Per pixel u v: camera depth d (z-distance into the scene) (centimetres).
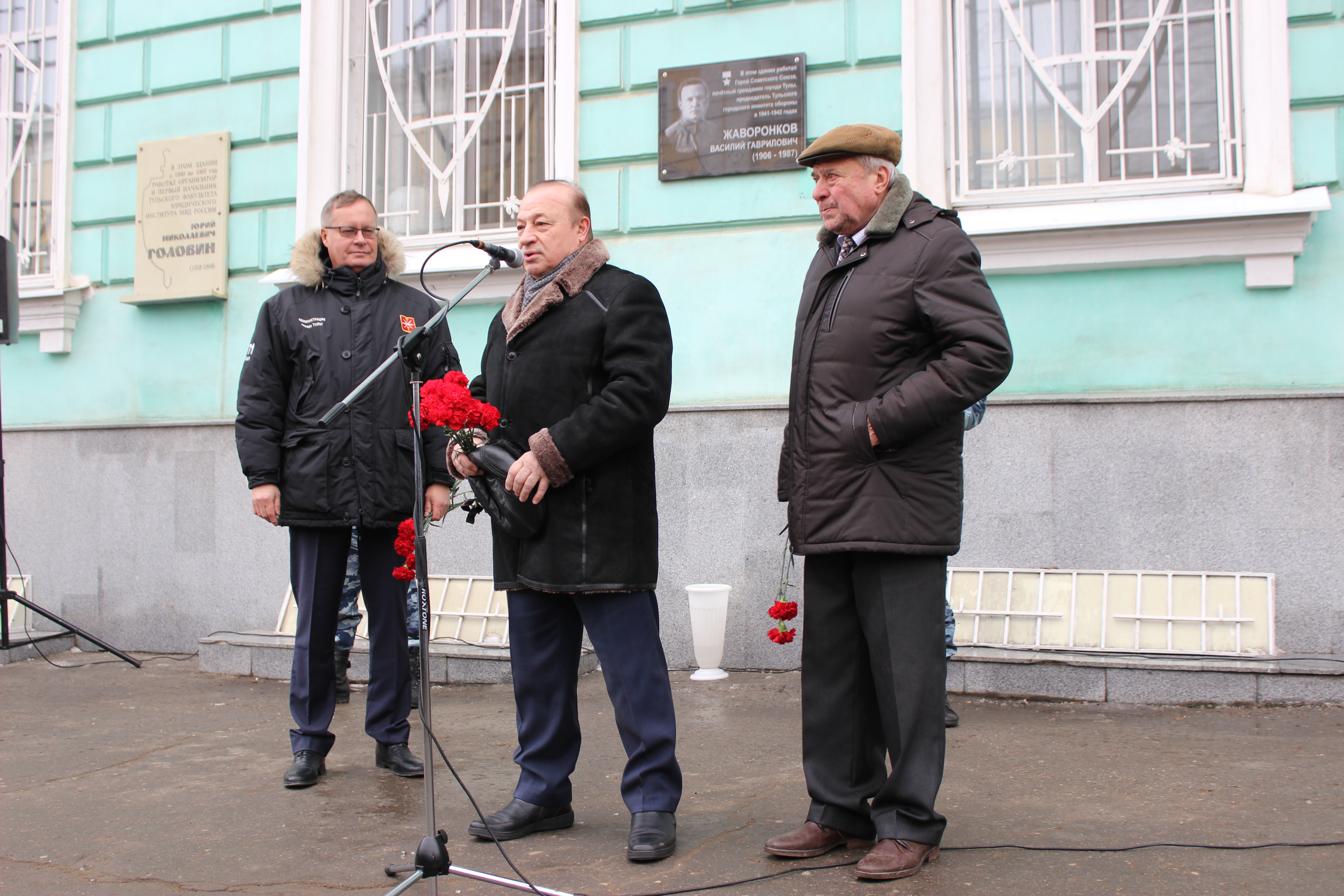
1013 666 455
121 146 694
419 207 648
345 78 656
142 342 681
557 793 303
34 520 684
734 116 559
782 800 328
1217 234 482
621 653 290
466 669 523
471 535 589
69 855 295
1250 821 292
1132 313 499
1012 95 535
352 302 368
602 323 293
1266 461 472
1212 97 507
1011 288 515
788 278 550
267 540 634
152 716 471
